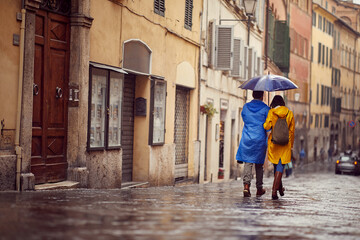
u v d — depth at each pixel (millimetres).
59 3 14477
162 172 22047
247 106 13719
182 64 24625
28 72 12930
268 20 49750
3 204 9125
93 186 15930
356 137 120000
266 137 13719
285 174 51844
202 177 28469
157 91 21109
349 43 112562
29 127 12930
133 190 15516
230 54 29875
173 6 23156
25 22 12789
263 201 12633
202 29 27688
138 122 20516
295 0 74000
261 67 43719
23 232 6566
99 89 16219
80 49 14977
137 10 19125
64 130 14812
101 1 16375
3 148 12359
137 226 7398
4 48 12352
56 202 9773
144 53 19984
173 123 23516
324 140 95938
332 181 36969
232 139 37625
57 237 6324
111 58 17188
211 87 30031
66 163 14898
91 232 6746
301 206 11789
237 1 35719
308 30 82438
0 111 12258
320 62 91062
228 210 9953
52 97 14266
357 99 120500
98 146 16250
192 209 9836
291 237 7266
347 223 9086
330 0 108750
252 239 6922
